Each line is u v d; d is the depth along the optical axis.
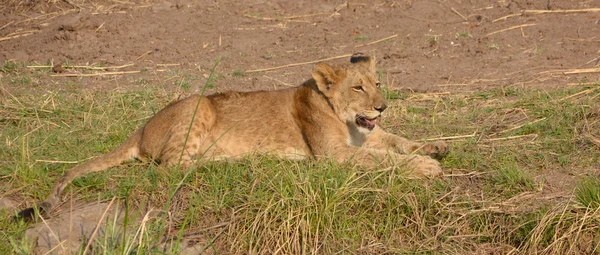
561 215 9.32
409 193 9.93
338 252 9.23
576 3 19.34
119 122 13.05
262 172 10.38
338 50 17.53
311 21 19.64
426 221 9.74
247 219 9.59
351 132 11.45
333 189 9.75
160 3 20.91
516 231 9.45
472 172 10.72
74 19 19.55
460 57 16.61
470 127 12.55
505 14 19.11
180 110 11.20
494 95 14.05
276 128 11.47
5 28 19.81
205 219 9.80
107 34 18.95
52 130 12.86
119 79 16.11
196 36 18.80
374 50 17.34
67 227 9.71
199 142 11.20
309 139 11.38
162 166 10.86
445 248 9.31
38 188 10.71
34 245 9.35
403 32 18.48
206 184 10.34
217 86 15.47
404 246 9.41
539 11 18.95
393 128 12.75
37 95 14.84
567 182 10.36
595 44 16.64
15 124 13.39
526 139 11.91
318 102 11.27
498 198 10.00
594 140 11.44
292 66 16.64
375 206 9.80
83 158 11.68
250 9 20.50
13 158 11.43
